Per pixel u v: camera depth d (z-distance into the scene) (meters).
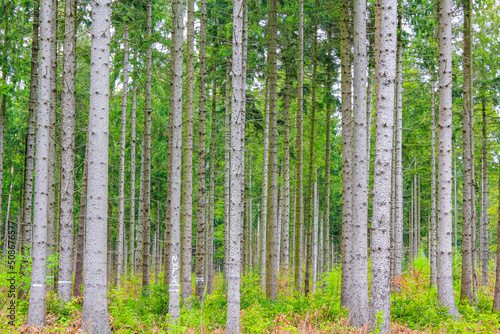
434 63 18.12
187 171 12.77
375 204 8.68
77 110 18.50
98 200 8.04
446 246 11.85
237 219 9.15
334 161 29.88
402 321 11.27
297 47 17.20
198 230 14.27
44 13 9.22
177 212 10.42
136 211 33.12
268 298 14.58
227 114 18.80
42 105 8.97
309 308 12.02
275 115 15.21
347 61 13.54
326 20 15.94
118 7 14.81
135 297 16.14
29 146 14.31
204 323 9.91
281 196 24.45
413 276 17.16
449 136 11.98
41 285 8.70
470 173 14.15
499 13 15.66
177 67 11.17
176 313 9.88
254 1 15.23
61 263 10.84
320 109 17.44
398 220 18.44
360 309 10.25
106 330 7.94
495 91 17.73
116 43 18.06
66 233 10.97
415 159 22.61
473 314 11.77
